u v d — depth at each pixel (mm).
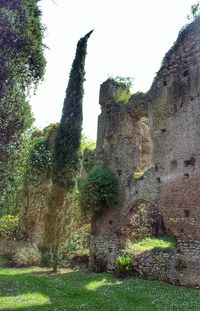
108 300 14648
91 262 23578
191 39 20266
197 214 18375
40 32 15859
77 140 25062
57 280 19219
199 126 18969
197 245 18031
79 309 13141
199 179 18547
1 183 15773
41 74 15719
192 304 14031
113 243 22688
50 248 23328
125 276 20281
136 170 23172
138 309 13328
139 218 25719
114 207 23219
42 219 31234
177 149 19969
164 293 16047
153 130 21641
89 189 23297
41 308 13094
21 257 25469
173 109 20578
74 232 24984
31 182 32906
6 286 17328
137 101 23125
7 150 14773
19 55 14594
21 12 14398
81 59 26344
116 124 24562
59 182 24047
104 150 25062
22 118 14922
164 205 20141
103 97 26078
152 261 19578
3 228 32594
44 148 33812
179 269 18312
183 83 20266
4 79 13586
